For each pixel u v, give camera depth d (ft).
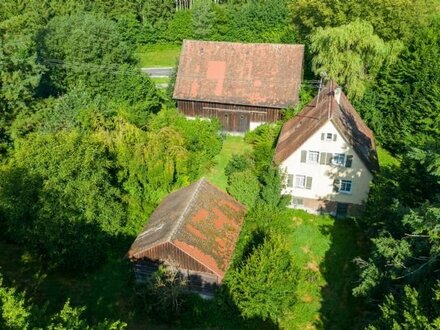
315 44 171.22
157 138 131.54
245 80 170.30
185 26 261.24
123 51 178.50
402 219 83.66
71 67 164.66
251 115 170.91
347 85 168.55
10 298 59.47
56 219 103.60
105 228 111.65
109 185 116.47
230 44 174.40
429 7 188.14
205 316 102.01
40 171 104.68
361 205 131.75
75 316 63.41
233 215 118.73
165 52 263.49
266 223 122.31
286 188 135.85
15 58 135.85
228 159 158.81
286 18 258.78
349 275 114.62
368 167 124.98
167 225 108.37
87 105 137.80
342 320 102.99
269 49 172.14
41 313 64.08
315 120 131.23
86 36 168.04
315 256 121.08
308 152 127.75
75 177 107.55
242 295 100.32
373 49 163.02
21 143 113.60
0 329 57.06
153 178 128.47
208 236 107.76
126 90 165.27
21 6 219.41
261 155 147.74
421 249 82.33
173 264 103.24
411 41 166.91
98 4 257.96
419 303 70.23
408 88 156.76
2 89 132.98
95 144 114.52
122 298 106.83
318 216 135.95
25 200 104.17
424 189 99.25
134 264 106.93
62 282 110.22
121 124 131.95
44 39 168.66
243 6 268.62
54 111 136.15
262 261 99.66
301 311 104.99
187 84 173.27
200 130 155.63
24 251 115.24
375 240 86.33
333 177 130.11
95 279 111.55
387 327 73.77
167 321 100.99
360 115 168.25
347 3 177.68
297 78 167.73
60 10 233.35
